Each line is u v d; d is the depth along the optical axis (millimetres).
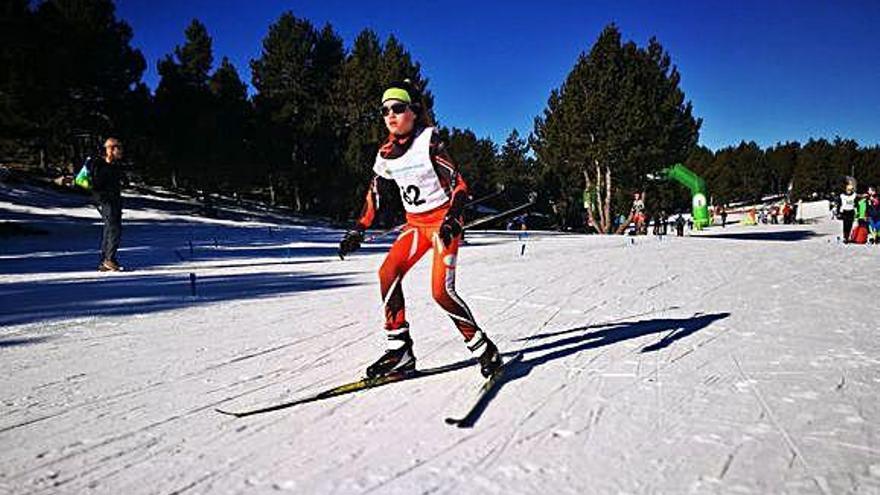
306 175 38562
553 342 4227
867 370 3395
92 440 2520
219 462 2297
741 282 7152
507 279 7664
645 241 16000
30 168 34844
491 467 2219
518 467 2217
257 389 3201
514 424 2650
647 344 4105
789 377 3283
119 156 8797
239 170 33938
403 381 3338
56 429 2637
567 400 2959
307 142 38469
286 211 39438
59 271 8773
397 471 2199
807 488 2041
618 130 30672
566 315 5215
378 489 2062
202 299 6141
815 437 2463
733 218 57812
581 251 12242
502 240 18141
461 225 3174
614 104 30875
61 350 4008
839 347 3930
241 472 2211
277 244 14914
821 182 86562
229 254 11961
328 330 4648
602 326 4727
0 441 2512
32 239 14953
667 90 34781
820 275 7762
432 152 3219
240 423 2699
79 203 24656
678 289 6641
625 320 4949
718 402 2895
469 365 3633
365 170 36750
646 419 2684
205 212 28297
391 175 3377
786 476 2127
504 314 5285
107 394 3109
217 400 3021
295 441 2494
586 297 6164
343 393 3105
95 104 30391
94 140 32062
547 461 2264
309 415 2793
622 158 31125
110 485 2125
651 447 2379
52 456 2367
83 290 6750
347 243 3594
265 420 2734
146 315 5266
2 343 4211
